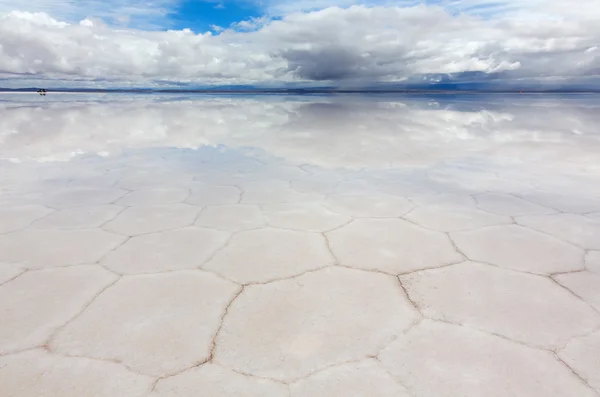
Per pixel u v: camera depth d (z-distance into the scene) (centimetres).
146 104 2578
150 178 585
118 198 483
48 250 332
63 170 634
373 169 640
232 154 775
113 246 342
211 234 369
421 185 541
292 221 404
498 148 829
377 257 322
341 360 205
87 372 196
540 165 663
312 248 339
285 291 271
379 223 397
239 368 199
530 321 237
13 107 2127
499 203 460
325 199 479
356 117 1560
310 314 245
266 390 185
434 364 202
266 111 1916
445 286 277
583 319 239
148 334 225
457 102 2792
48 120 1423
